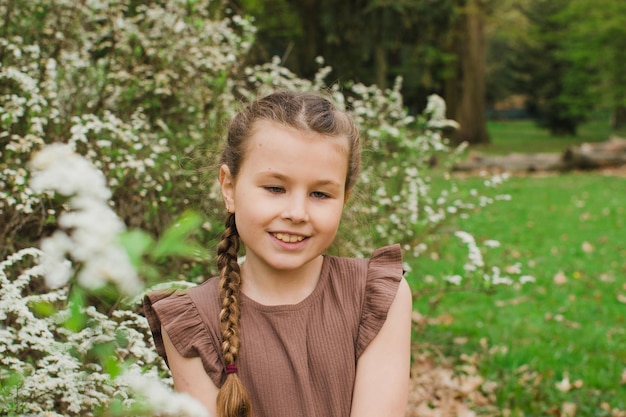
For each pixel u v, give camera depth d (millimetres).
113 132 2992
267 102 1537
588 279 6465
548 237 8359
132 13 4078
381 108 4598
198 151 2873
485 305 5555
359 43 12781
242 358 1508
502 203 10805
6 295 1809
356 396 1524
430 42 14320
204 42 3605
